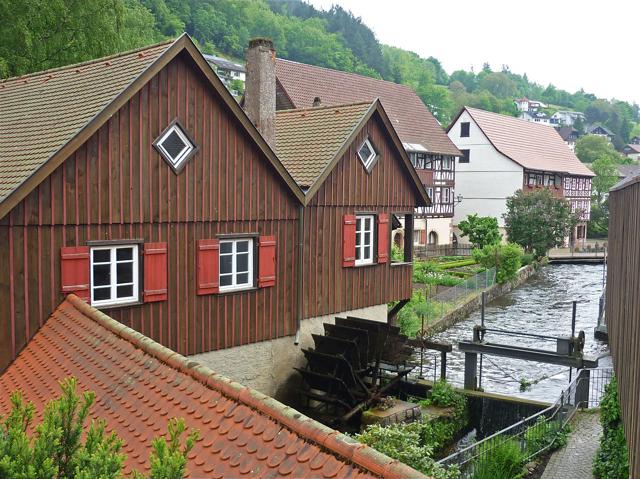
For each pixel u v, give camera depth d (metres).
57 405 4.05
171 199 12.08
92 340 8.77
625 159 106.81
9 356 10.01
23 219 10.08
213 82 12.38
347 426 14.93
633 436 9.07
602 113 179.75
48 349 9.41
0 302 9.88
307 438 5.34
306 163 15.62
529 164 56.06
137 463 6.02
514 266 38.44
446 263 41.53
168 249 12.14
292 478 5.05
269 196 14.03
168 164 11.98
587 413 16.08
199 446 5.87
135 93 11.16
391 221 17.89
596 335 27.14
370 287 17.31
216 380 6.52
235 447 5.66
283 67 38.31
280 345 14.77
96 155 10.90
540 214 48.06
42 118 11.91
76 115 11.11
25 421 4.35
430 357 23.58
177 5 97.69
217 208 12.92
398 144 17.53
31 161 10.33
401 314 24.83
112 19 25.14
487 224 45.38
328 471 4.95
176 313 12.40
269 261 14.15
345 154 16.17
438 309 28.95
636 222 10.34
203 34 99.56
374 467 4.73
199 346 12.89
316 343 15.25
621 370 12.02
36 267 10.29
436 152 47.44
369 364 16.05
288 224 14.61
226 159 13.01
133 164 11.42
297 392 15.10
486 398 16.94
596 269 48.66
